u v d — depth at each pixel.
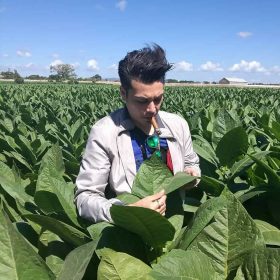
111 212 1.88
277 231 2.36
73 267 1.50
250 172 3.21
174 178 2.09
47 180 2.43
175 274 1.60
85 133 5.80
